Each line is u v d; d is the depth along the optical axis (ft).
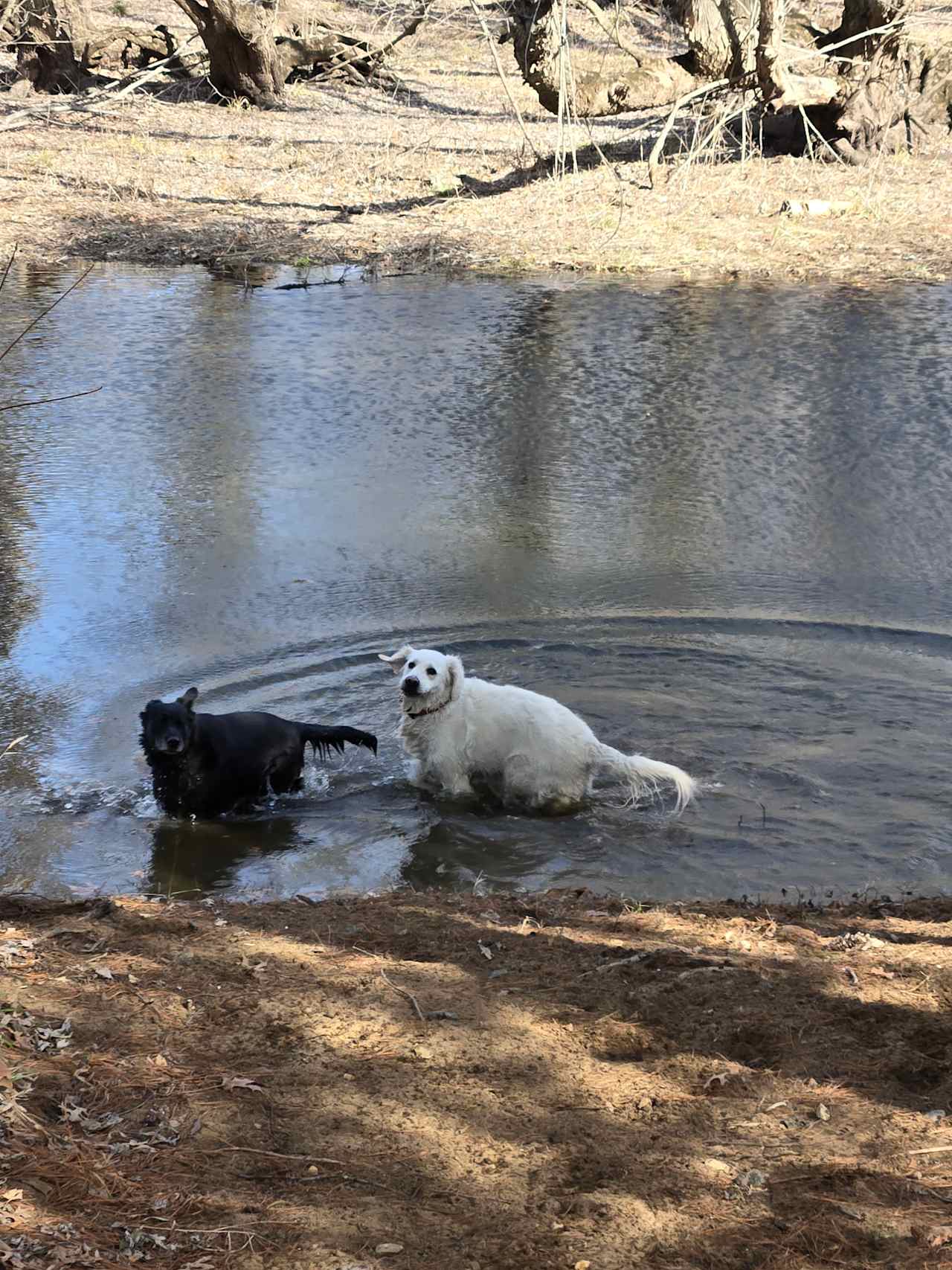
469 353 58.70
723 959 17.28
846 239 78.54
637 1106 13.67
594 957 17.49
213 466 44.70
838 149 94.07
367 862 22.58
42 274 74.49
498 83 140.67
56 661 30.04
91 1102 13.37
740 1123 13.38
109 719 27.27
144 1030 14.97
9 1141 12.42
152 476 43.65
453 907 19.95
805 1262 11.15
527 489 42.37
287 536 38.40
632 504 40.88
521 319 64.28
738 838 22.90
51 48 129.08
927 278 70.13
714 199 87.20
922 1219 11.71
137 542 37.83
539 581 34.81
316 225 85.76
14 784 24.77
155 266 77.15
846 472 43.32
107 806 24.21
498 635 31.32
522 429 48.49
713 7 86.84
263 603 33.50
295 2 127.54
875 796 24.07
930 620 31.94
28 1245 10.91
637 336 60.90
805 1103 13.75
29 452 45.98
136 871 22.07
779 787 24.50
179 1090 13.70
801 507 40.29
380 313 65.92
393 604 33.35
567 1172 12.48
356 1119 13.33
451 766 25.13
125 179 96.78
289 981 16.51
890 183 88.48
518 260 76.54
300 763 25.49
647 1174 12.44
